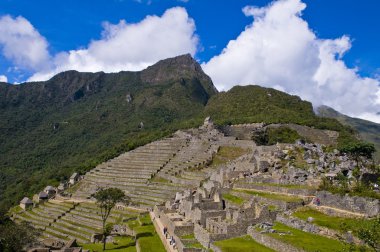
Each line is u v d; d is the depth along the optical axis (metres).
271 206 66.50
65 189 147.75
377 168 81.62
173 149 148.25
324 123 150.88
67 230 98.06
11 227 70.44
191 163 122.19
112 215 99.81
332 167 81.31
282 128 141.25
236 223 59.09
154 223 83.75
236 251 50.31
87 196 131.75
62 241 86.31
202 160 121.19
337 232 51.47
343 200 59.75
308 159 89.31
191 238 62.62
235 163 102.88
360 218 53.88
